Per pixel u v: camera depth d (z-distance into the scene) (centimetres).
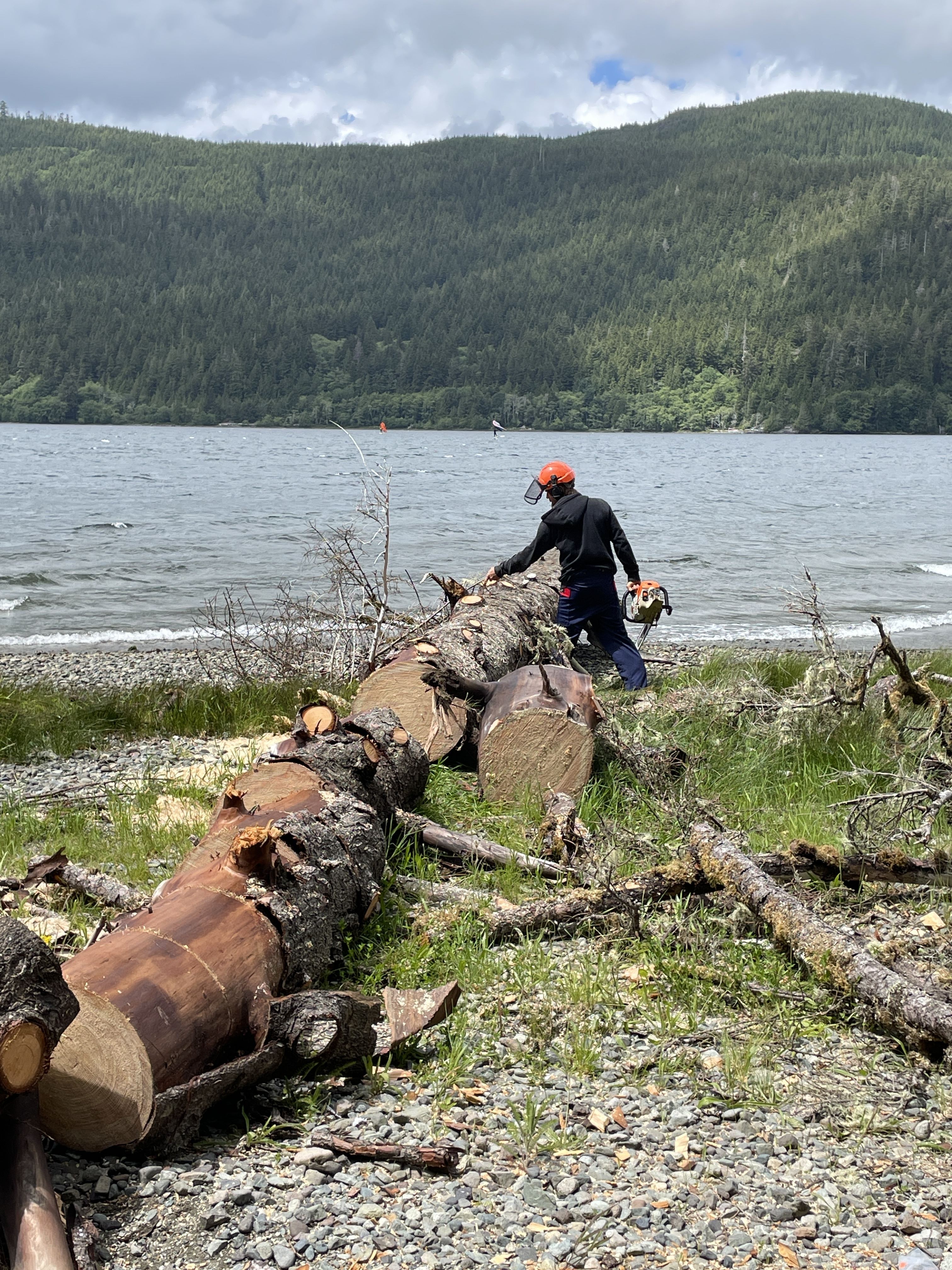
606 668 1024
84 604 2045
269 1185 296
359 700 696
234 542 3042
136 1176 298
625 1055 375
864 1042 387
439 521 3753
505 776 620
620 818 607
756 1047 378
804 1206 292
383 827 524
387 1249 273
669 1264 270
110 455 9394
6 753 809
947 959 439
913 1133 331
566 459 10444
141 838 574
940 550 3162
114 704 960
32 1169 263
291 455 10194
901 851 510
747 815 625
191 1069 314
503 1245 275
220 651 1516
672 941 451
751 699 787
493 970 427
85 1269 251
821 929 414
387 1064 360
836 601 2208
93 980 311
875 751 708
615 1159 314
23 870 516
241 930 348
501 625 809
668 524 3872
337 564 1168
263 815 431
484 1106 341
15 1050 255
